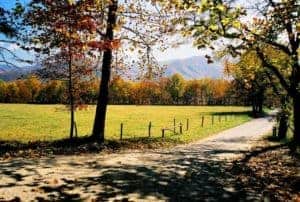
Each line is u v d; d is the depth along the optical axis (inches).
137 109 4315.9
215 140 1347.2
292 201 503.8
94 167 660.7
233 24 406.9
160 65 1050.1
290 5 433.4
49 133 1457.9
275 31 525.7
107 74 1027.9
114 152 894.4
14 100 5831.7
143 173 628.1
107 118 2588.6
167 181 579.8
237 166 768.9
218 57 558.9
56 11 464.1
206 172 676.7
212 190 541.6
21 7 480.4
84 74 1021.8
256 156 948.0
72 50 509.0
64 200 446.0
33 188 489.1
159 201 468.4
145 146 1037.8
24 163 662.5
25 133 1423.5
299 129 888.3
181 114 3353.8
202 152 971.9
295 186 597.0
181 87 7076.8
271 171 730.8
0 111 3157.0
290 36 539.5
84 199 455.8
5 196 445.1
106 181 554.6
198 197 498.9
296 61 645.9
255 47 530.0
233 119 2770.7
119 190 507.8
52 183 521.3
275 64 717.3
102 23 526.0
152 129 1752.0
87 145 941.8
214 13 389.7
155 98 6589.6
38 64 954.1
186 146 1112.8
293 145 948.6
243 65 790.5
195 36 426.9
